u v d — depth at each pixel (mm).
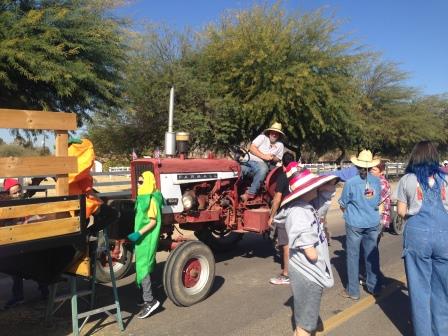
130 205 6285
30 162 4215
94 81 12648
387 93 36688
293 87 21984
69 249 4668
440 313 4402
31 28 11562
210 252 6223
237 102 23719
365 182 6168
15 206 4055
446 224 4387
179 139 7566
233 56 23922
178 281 5859
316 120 23953
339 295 6488
